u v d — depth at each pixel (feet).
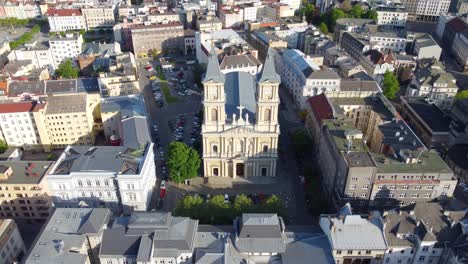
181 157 609.83
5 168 540.52
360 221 444.96
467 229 435.12
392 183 516.32
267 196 606.55
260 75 586.45
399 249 437.17
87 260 427.33
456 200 527.40
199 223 501.97
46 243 425.28
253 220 444.55
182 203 518.37
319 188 595.88
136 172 536.01
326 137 615.57
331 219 446.60
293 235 453.58
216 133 613.52
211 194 613.11
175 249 418.72
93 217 453.99
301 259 423.64
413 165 528.63
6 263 460.55
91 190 545.44
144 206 555.69
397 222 449.06
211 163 642.63
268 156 635.66
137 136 630.74
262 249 428.97
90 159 558.15
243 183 640.17
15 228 483.51
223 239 440.86
